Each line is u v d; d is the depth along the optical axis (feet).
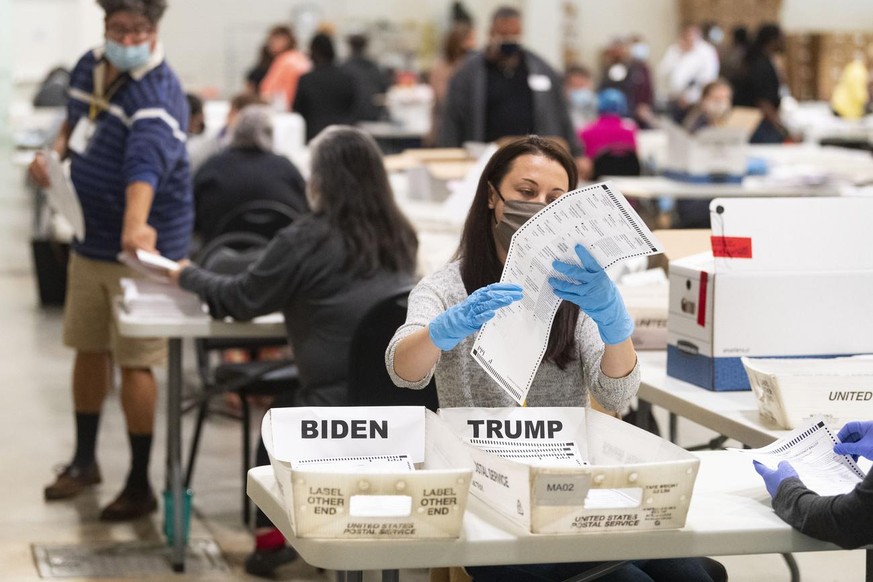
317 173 11.41
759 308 8.52
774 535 5.89
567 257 6.21
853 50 53.06
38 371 20.48
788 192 21.65
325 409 6.35
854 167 25.07
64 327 13.91
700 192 21.67
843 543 5.72
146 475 13.73
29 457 15.96
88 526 13.44
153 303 11.80
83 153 13.12
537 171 7.25
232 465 15.76
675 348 9.01
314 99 30.76
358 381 10.31
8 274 28.71
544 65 22.07
